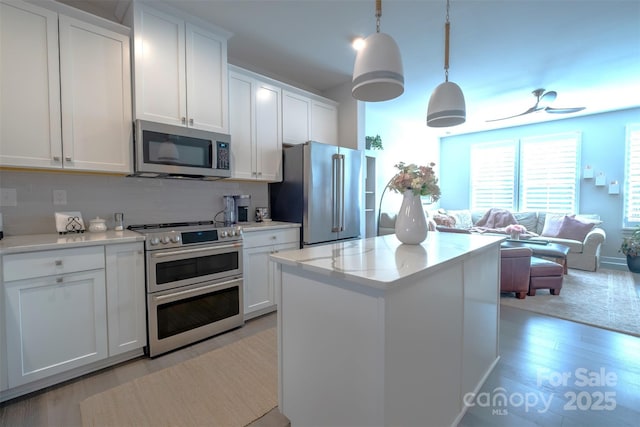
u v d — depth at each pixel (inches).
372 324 43.0
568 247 170.2
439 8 90.8
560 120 214.8
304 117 137.2
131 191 100.5
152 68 89.6
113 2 90.3
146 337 84.0
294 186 126.9
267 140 123.0
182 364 81.4
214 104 103.1
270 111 123.9
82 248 72.6
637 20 96.6
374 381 43.0
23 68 71.9
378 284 40.3
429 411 52.4
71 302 71.4
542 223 213.8
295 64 130.4
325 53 121.0
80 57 79.3
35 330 66.9
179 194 111.4
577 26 100.4
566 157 212.7
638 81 147.1
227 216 119.9
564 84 151.2
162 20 91.3
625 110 190.5
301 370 55.4
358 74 58.1
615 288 146.6
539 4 88.7
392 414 43.6
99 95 82.4
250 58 125.3
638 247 171.6
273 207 137.1
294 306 56.2
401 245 69.7
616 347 90.3
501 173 243.1
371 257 55.9
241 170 114.4
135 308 81.7
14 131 71.0
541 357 85.1
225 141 104.6
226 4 90.2
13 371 64.4
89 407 64.4
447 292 56.9
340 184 131.9
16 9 70.7
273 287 116.3
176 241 88.0
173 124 93.5
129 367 79.6
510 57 122.6
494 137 246.8
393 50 57.1
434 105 76.9
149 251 83.0
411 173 71.1
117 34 85.0
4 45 69.6
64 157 77.5
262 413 63.7
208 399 67.6
